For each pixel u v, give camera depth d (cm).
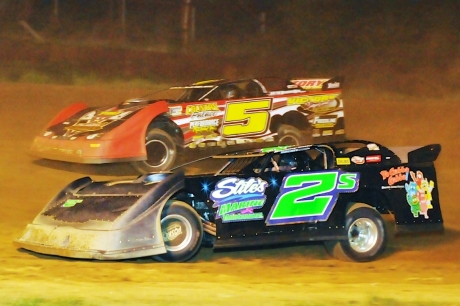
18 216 1625
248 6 5884
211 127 1966
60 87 3362
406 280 1180
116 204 1191
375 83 4281
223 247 1223
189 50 4959
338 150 1348
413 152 1385
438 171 2430
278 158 1324
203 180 1229
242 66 4450
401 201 1355
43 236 1207
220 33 5416
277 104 2080
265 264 1298
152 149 1864
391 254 1440
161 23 5484
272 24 5678
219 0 5934
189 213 1226
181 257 1223
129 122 1803
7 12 5044
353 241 1335
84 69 3903
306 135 2128
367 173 1338
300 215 1281
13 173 1998
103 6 5509
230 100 2005
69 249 1154
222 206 1229
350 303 931
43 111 2888
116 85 3609
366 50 5091
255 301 930
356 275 1218
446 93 4066
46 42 4547
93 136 1784
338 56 4950
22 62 3884
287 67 4559
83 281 1049
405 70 4628
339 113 2189
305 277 1185
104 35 5019
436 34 5359
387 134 3041
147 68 4116
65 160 1806
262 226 1253
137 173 2017
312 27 5600
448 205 1994
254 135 2039
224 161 1606
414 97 3947
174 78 3959
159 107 1875
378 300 953
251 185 1256
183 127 1919
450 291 1073
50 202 1290
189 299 932
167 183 1197
